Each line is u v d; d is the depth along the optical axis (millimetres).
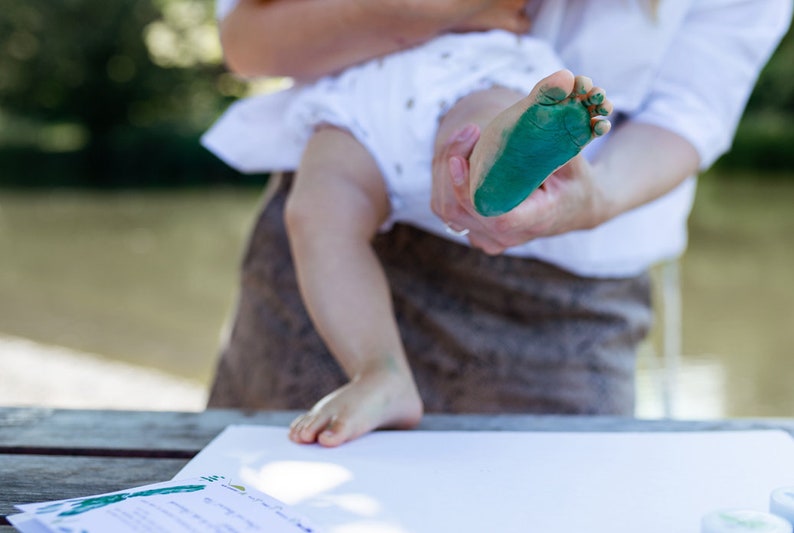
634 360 1594
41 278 6418
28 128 17953
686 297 5637
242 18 1346
